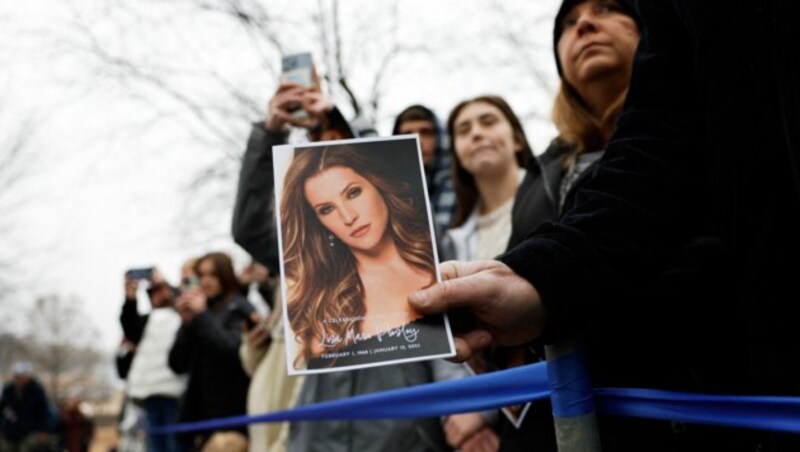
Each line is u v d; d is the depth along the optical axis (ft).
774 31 2.80
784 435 2.87
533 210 6.09
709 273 3.31
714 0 3.07
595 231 3.02
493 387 4.09
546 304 2.90
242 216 7.78
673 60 3.43
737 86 2.98
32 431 34.22
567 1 5.81
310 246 2.98
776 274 2.81
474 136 8.34
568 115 5.96
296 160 3.13
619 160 3.27
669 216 3.13
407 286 2.89
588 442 3.19
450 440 7.25
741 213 2.98
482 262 3.04
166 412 16.29
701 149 3.26
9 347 152.15
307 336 2.81
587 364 3.36
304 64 7.80
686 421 3.20
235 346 12.53
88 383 201.77
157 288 16.51
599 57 5.49
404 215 3.02
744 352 3.37
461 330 3.04
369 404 5.54
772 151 2.84
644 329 3.41
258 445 10.19
